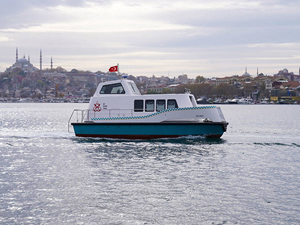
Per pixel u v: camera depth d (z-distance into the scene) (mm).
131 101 34156
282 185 21016
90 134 34938
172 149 30547
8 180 21906
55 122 71625
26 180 21891
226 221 16391
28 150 31172
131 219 16578
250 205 18031
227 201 18547
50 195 19328
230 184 21188
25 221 16344
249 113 114062
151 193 19641
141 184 21125
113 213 17156
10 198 18891
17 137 39281
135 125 33781
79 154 29109
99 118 34375
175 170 24125
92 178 22312
